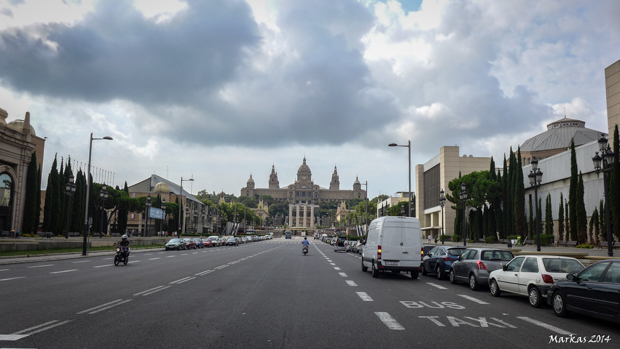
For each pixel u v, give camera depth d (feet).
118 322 29.50
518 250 100.89
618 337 28.40
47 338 24.76
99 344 23.73
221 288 49.11
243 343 24.58
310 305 38.75
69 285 49.32
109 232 280.72
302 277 64.59
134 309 34.60
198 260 101.60
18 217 163.02
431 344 25.18
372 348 24.09
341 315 34.01
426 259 77.46
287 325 29.76
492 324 31.60
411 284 59.77
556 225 163.53
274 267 82.89
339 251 189.16
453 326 30.48
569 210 141.69
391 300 43.06
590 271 33.68
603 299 30.63
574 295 33.86
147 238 202.28
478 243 189.88
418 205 303.27
